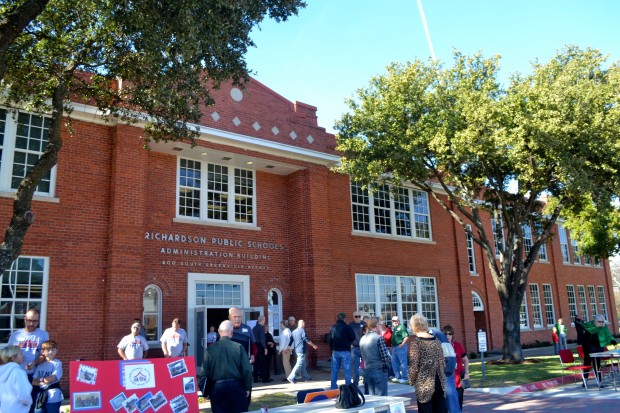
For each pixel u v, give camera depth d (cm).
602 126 1622
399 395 1318
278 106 2081
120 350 1276
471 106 1730
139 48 1136
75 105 1570
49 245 1491
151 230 1753
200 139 1808
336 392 819
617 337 3925
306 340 1652
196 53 1070
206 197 1923
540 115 1614
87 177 1592
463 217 2862
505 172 2044
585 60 1820
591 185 1603
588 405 1128
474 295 2880
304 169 2111
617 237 2834
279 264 2061
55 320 1457
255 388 1501
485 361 2194
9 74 1225
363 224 2341
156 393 687
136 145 1662
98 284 1548
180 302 1762
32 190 1007
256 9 1150
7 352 704
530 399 1253
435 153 1883
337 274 2159
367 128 1898
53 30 1223
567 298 3606
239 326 940
